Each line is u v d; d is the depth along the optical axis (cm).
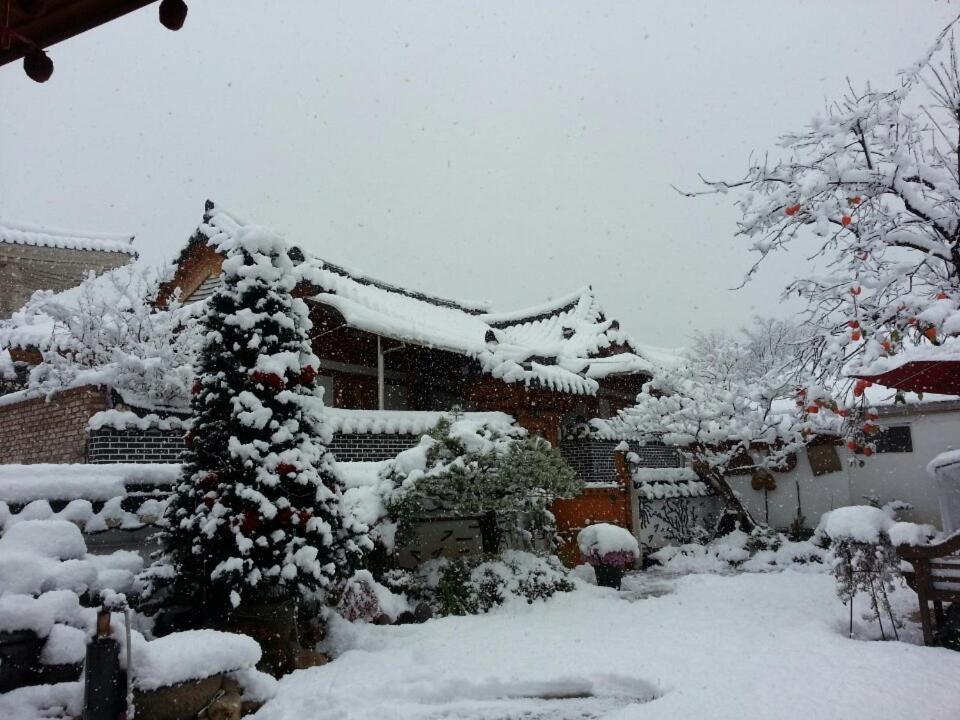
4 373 1367
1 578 473
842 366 769
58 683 446
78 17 209
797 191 738
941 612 677
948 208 723
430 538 1109
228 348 732
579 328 2086
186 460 716
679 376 1862
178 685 450
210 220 1415
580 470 1603
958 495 900
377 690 570
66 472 676
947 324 564
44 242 2355
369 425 1160
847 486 1892
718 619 847
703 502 2066
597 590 1105
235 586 645
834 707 475
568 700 568
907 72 737
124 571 621
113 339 1045
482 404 1487
